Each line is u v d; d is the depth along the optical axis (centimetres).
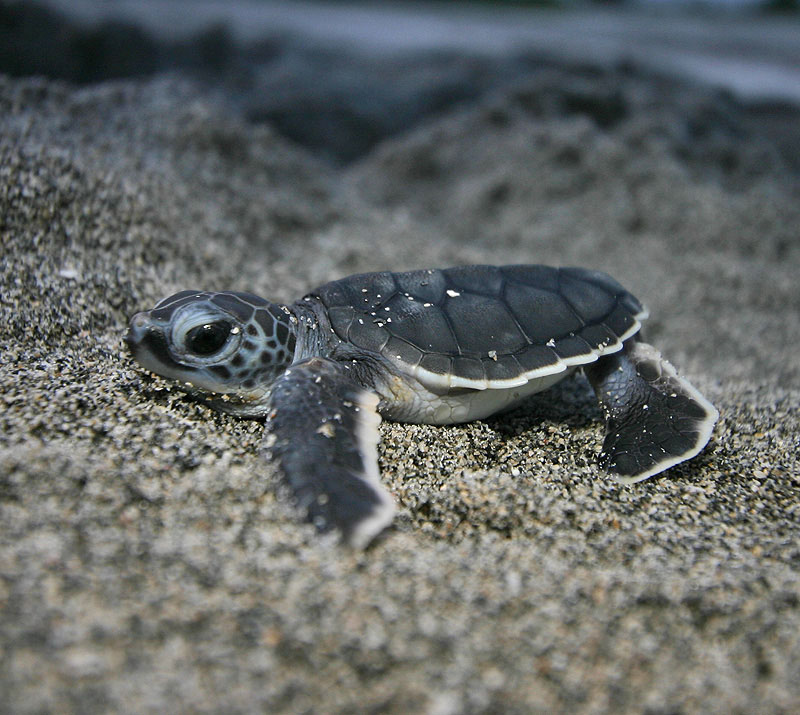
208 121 19
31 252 12
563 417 12
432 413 10
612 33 73
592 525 9
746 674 7
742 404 13
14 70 33
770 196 25
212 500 9
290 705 7
